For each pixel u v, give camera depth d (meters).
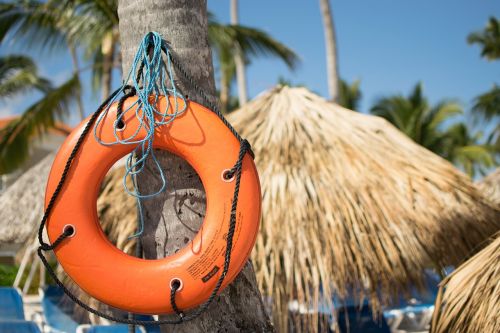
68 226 2.59
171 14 2.78
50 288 7.67
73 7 15.23
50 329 6.61
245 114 6.60
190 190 2.72
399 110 28.77
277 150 5.92
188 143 2.59
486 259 3.96
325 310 5.39
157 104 2.63
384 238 5.28
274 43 17.39
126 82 2.71
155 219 2.74
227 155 2.59
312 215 5.30
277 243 5.19
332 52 17.47
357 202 5.45
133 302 2.55
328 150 5.93
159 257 2.71
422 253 5.32
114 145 2.60
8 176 21.41
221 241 2.55
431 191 5.72
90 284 2.58
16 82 25.59
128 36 2.82
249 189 2.59
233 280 2.75
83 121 2.67
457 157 30.45
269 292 5.03
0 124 22.64
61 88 16.05
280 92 6.81
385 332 6.27
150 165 2.74
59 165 2.61
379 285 5.33
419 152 6.26
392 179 5.72
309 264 5.14
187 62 2.78
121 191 6.06
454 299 3.96
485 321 3.66
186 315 2.67
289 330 5.44
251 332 2.78
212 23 16.86
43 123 16.27
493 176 11.82
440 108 28.56
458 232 5.56
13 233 12.50
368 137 6.21
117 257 2.61
